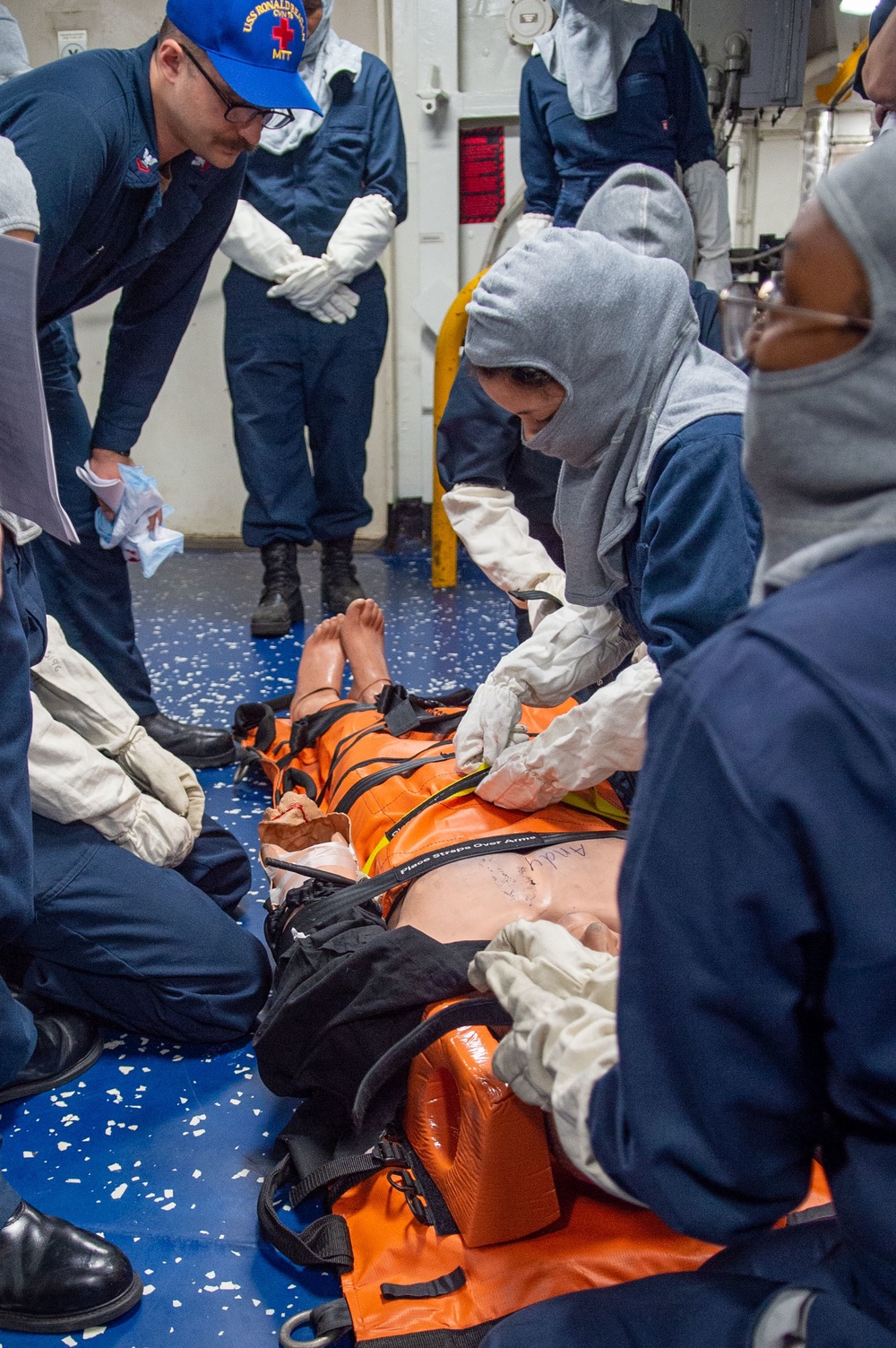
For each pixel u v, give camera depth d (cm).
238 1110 170
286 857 182
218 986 182
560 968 101
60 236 170
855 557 71
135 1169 158
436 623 392
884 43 184
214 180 201
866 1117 72
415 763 209
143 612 406
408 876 170
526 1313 91
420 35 432
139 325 233
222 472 486
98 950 174
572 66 321
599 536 158
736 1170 74
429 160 447
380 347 394
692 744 71
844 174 68
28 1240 133
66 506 255
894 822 66
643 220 203
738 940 69
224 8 171
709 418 141
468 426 243
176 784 195
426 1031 130
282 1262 143
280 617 378
